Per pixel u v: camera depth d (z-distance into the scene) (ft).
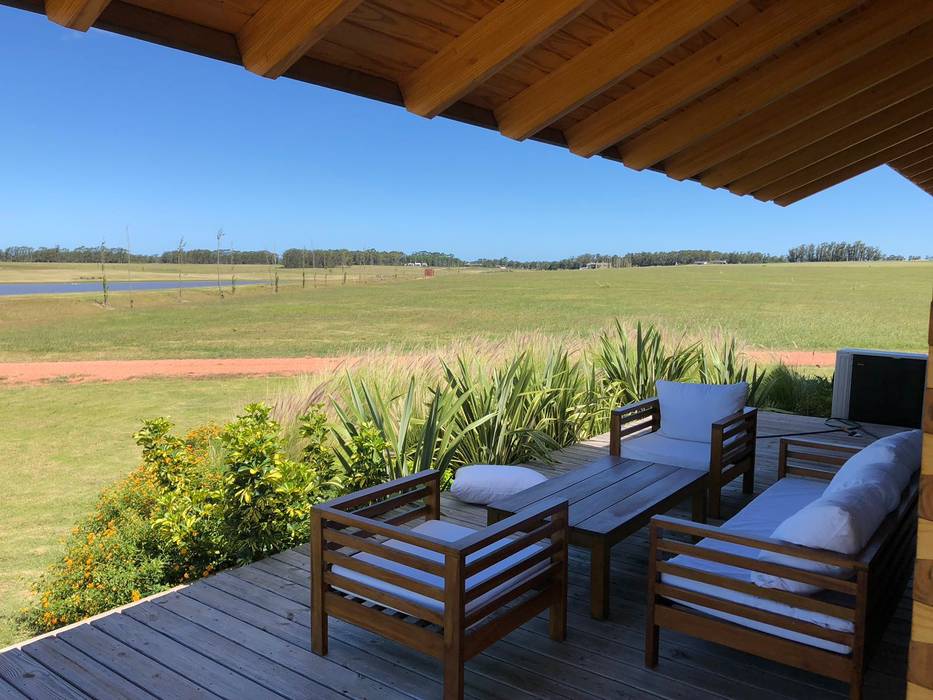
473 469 15.14
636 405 15.62
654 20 7.93
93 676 8.23
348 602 8.41
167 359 53.62
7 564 14.96
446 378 19.48
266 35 6.36
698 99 11.54
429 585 7.59
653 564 8.29
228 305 115.34
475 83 7.54
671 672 8.35
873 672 8.32
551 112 9.11
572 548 12.73
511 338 25.45
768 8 8.91
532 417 19.79
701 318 87.97
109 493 14.98
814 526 7.18
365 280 196.95
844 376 23.91
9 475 21.90
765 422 23.85
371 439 15.12
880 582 7.39
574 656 8.74
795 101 12.16
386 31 7.16
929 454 4.06
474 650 7.64
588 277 196.54
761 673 8.32
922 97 13.61
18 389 38.73
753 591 7.55
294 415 17.89
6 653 8.78
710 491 13.82
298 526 12.46
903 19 9.58
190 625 9.57
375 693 7.91
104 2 5.30
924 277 168.66
